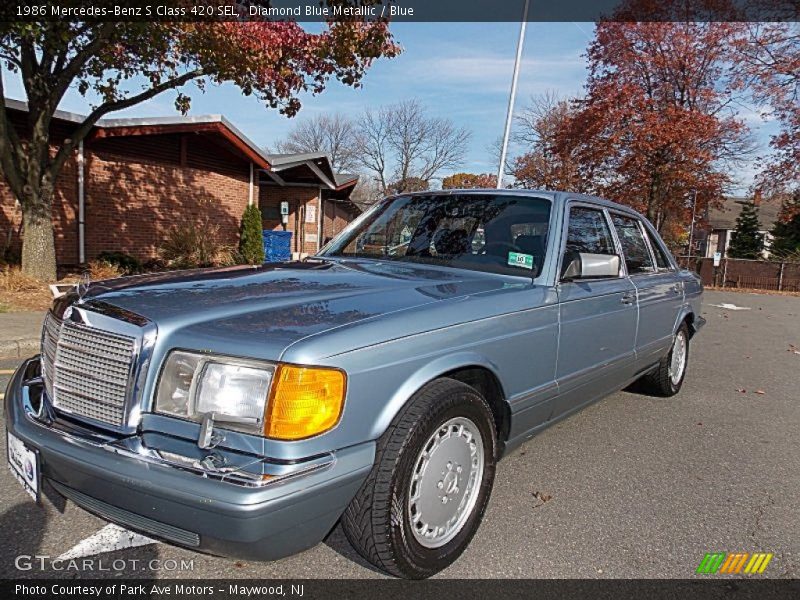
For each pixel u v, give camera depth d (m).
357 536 2.20
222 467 1.85
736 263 22.67
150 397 2.02
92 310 2.20
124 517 1.99
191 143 14.19
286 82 9.54
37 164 9.31
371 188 61.62
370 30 9.30
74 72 8.96
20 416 2.29
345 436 2.02
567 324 3.22
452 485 2.50
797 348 8.85
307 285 2.69
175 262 13.01
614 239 4.05
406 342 2.25
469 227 3.62
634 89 20.97
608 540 2.80
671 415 4.93
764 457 4.02
